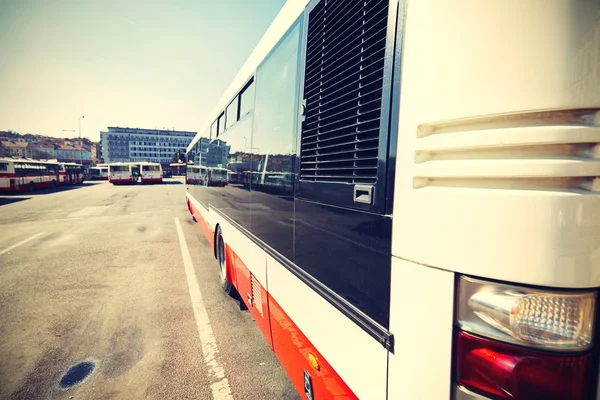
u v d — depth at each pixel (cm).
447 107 91
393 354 107
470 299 89
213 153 543
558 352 84
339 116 140
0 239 834
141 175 3875
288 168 195
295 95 188
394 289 106
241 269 322
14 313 397
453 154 92
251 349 318
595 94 77
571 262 78
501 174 83
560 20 78
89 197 2089
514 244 82
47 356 307
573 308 82
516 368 86
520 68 81
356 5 131
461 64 89
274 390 260
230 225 385
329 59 150
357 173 127
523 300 83
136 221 1136
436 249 94
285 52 208
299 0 190
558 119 79
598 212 78
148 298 443
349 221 131
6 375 279
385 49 112
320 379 156
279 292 210
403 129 103
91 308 411
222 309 407
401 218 103
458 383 94
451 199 90
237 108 351
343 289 135
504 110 83
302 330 175
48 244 778
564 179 80
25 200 1866
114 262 624
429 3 96
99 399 250
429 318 96
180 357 304
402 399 104
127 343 329
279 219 209
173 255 678
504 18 83
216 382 269
